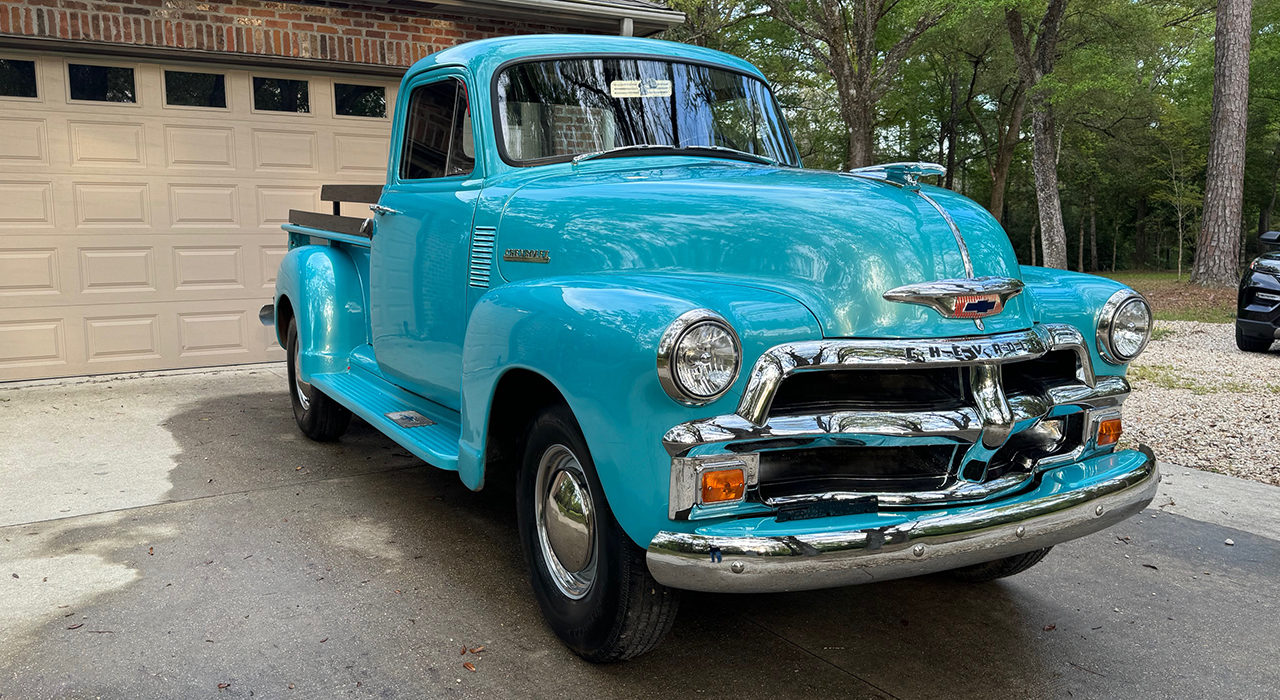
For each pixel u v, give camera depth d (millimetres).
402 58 7949
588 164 3480
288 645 2832
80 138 7020
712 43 24000
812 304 2369
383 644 2852
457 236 3527
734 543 2123
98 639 2855
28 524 3938
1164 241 45469
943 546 2270
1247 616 3201
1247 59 19312
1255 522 4242
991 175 37688
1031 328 2549
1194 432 6086
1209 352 10047
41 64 6832
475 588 3316
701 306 2260
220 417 6055
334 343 4949
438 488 4547
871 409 2316
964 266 2492
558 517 2773
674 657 2816
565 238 3021
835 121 33938
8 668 2660
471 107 3594
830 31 17812
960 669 2777
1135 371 8680
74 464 4883
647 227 2838
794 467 2404
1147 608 3270
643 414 2240
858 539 2176
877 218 2518
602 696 2557
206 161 7527
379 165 8305
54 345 7137
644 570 2455
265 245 7875
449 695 2541
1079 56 25984
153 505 4219
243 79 7582
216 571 3434
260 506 4227
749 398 2203
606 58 3752
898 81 33031
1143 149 35562
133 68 7152
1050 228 21781
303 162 7938
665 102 3779
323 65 7730
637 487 2295
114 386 6977
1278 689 2668
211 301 7699
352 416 6184
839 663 2803
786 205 2639
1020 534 2375
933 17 17094
